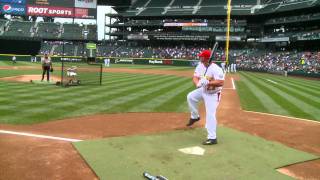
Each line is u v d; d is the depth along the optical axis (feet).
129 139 26.35
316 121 37.47
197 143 25.93
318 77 123.24
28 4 221.66
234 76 122.52
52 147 23.97
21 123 31.83
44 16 225.35
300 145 27.09
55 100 46.47
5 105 41.01
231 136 28.63
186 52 219.61
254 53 201.98
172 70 148.25
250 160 22.31
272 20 201.67
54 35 230.89
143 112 40.14
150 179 18.22
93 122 33.45
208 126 25.88
